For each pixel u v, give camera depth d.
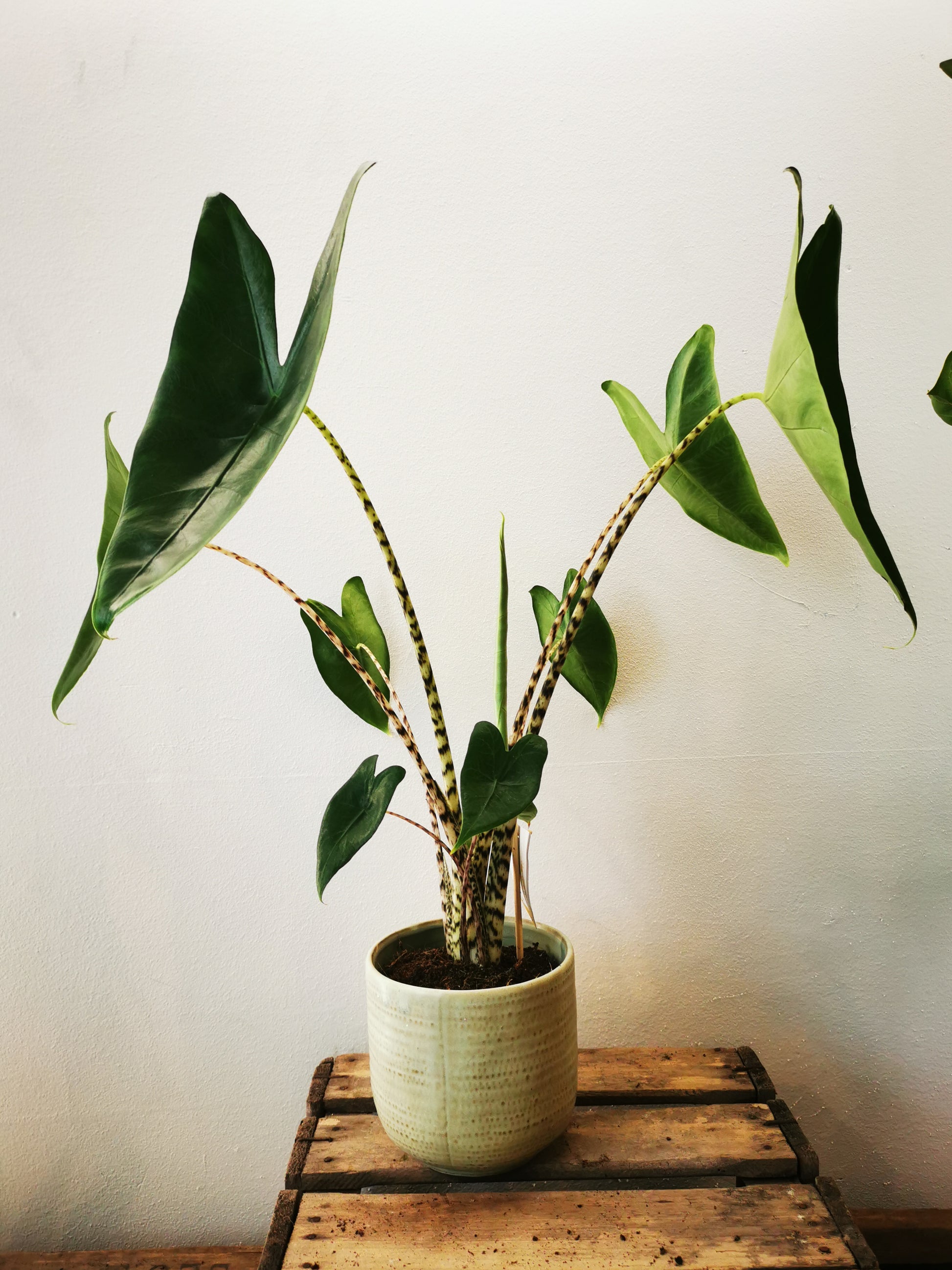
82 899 0.98
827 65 0.93
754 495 0.78
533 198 0.94
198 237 0.52
